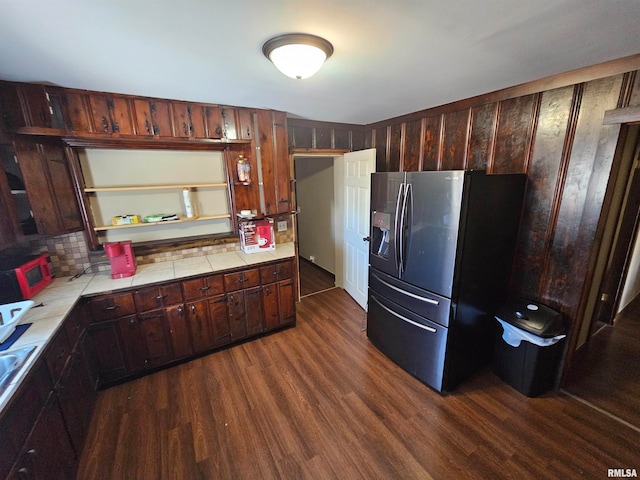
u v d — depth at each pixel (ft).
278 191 9.95
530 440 5.99
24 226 6.56
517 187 7.18
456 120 8.69
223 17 3.76
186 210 8.85
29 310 5.94
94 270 8.18
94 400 6.82
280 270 9.57
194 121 8.20
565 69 6.00
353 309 11.83
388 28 4.13
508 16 3.83
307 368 8.29
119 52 4.78
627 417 6.51
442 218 6.56
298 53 4.49
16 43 4.36
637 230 9.34
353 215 11.66
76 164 7.37
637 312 10.75
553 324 6.69
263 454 5.78
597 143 6.07
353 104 8.55
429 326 7.25
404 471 5.43
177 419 6.59
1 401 3.54
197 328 8.43
